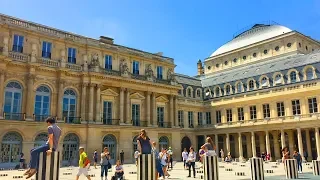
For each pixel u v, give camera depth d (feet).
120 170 61.36
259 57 239.09
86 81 148.87
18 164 122.42
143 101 173.47
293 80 174.70
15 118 127.24
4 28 128.36
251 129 181.47
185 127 203.62
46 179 32.65
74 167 125.90
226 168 108.99
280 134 180.24
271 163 148.97
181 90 208.54
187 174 82.17
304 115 161.48
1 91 122.83
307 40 229.45
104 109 156.15
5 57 123.75
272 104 178.09
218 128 197.88
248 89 195.00
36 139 130.93
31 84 131.85
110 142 153.79
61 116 139.74
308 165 128.77
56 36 143.64
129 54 170.60
